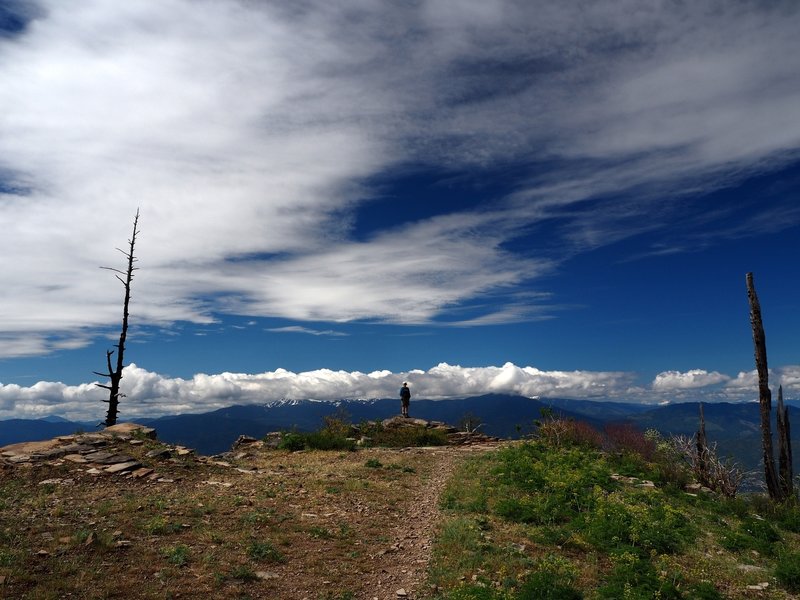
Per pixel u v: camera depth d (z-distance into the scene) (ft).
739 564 44.68
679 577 38.55
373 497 56.70
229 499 49.88
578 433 96.84
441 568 36.58
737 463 79.10
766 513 67.05
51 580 28.17
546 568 36.35
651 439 90.68
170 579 30.42
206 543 37.09
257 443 105.50
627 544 44.52
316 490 57.57
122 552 33.50
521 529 47.09
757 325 81.30
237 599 29.22
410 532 45.55
